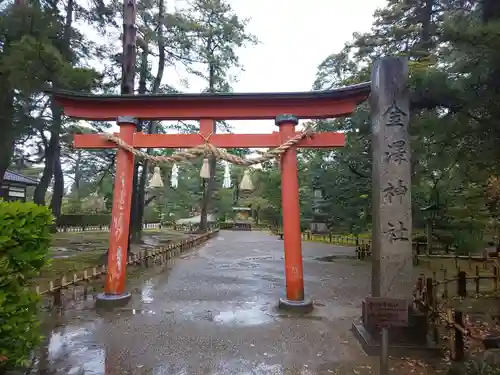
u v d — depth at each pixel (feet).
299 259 26.45
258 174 150.61
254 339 20.08
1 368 14.30
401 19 53.78
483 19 28.27
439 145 34.37
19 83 29.89
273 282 36.70
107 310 25.40
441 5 47.37
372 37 55.67
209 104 27.43
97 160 97.14
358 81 46.11
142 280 37.04
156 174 32.65
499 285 30.48
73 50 44.83
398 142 19.42
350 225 78.54
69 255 55.42
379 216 19.35
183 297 29.66
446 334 20.57
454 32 23.18
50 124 42.96
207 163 33.27
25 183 98.12
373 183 20.35
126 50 42.04
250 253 63.26
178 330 21.40
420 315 18.49
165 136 27.73
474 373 14.49
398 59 19.90
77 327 21.75
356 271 44.39
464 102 26.50
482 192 40.06
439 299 29.35
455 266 45.62
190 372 15.93
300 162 122.83
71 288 31.73
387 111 19.63
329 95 26.14
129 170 27.89
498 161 29.19
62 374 15.57
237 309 26.16
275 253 63.31
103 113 28.07
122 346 18.83
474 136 29.91
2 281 13.16
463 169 38.06
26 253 14.08
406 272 18.78
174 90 68.74
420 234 67.36
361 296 30.99
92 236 94.17
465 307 27.02
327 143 26.66
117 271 27.12
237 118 27.78
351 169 56.59
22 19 33.40
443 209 54.80
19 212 14.05
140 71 62.13
